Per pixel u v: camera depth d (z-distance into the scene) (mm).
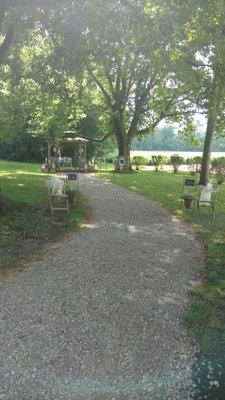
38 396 3887
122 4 10930
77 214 12344
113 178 25781
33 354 4531
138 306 5781
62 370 4273
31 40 16188
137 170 34656
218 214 13188
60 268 7293
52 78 18031
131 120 32156
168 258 8078
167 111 29609
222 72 10508
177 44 10383
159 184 21969
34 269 7223
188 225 11359
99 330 5082
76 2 11477
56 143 33219
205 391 4039
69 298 5984
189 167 33531
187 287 6555
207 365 4445
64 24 12328
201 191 13375
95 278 6816
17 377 4145
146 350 4680
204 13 9312
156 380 4168
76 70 13648
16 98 29125
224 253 8492
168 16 9836
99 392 3963
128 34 11227
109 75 29547
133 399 3889
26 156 45094
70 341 4812
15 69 17578
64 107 28688
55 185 13461
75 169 32594
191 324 5281
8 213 11711
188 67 10875
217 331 5156
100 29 11602
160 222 11656
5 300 5875
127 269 7320
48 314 5465
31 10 12742
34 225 10500
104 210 13422
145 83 29891
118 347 4719
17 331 5004
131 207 14172
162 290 6391
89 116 40406
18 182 21078
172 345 4801
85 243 9039
